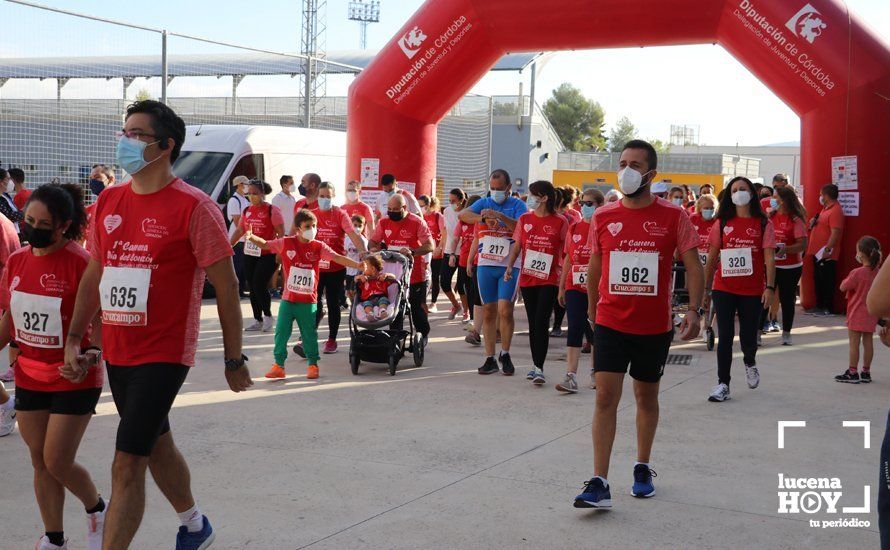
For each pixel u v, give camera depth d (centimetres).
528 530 475
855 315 901
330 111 2420
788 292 1149
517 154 3312
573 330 828
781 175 1440
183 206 371
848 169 1420
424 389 845
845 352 1105
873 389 875
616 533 472
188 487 408
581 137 10388
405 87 1541
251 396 801
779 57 1413
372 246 1027
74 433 406
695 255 510
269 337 1158
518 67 3209
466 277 1293
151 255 369
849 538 471
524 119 3300
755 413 762
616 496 532
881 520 273
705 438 673
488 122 2658
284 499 520
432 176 1617
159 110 374
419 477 565
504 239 911
